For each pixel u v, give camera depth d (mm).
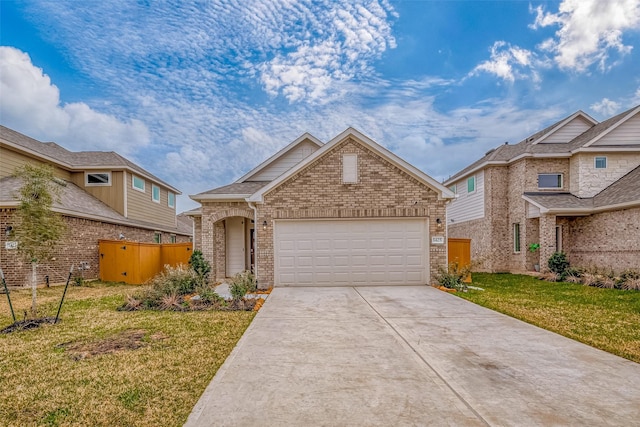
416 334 6391
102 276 15047
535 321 7320
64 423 3568
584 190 16250
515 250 18031
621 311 8297
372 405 3791
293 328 6824
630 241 13508
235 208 13984
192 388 4293
